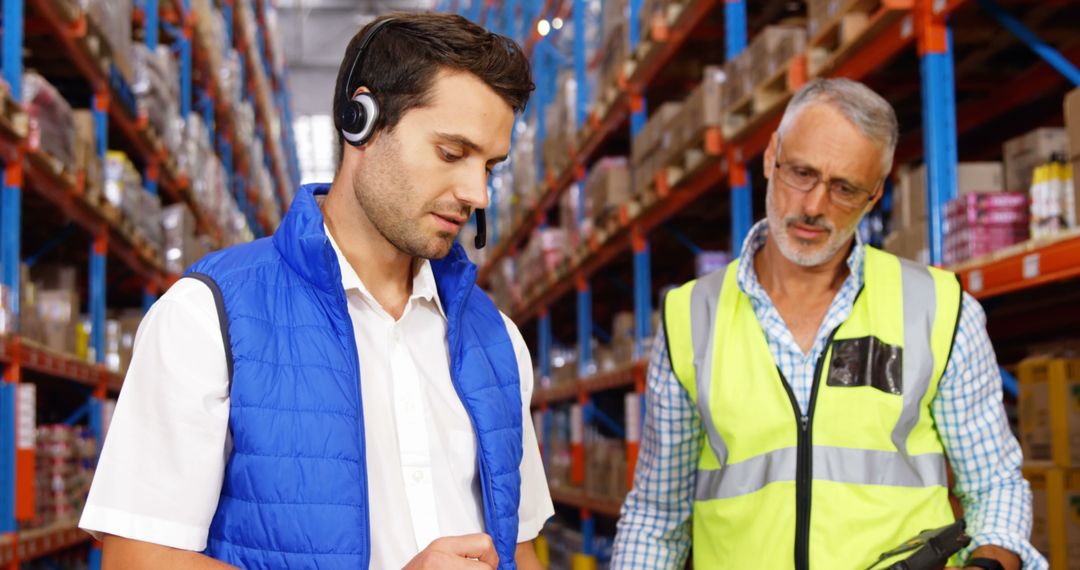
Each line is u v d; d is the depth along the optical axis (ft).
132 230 20.62
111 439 4.14
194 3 27.84
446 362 4.86
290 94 79.71
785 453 6.61
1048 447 9.90
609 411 31.37
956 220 10.18
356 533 4.21
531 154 34.71
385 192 4.34
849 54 12.23
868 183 6.65
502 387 4.97
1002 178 10.98
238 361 4.20
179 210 24.30
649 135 20.44
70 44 16.93
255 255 4.51
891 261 6.97
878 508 6.45
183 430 4.07
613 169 22.95
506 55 4.37
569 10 33.71
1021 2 11.10
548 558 31.50
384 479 4.48
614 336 23.97
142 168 24.72
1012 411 12.25
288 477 4.17
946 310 6.66
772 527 6.56
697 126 16.94
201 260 4.47
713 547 6.91
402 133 4.29
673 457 7.25
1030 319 13.33
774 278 7.02
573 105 27.78
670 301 7.24
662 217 20.31
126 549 4.03
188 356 4.15
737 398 6.75
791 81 13.32
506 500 4.69
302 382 4.28
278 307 4.39
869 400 6.55
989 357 6.79
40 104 14.88
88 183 17.22
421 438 4.59
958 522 6.18
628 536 7.40
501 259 42.57
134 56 21.79
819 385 6.61
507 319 5.33
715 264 18.98
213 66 29.94
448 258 4.95
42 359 15.11
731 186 16.31
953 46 12.62
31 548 14.25
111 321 20.77
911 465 6.64
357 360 4.43
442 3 61.41
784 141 6.81
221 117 34.37
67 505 16.69
